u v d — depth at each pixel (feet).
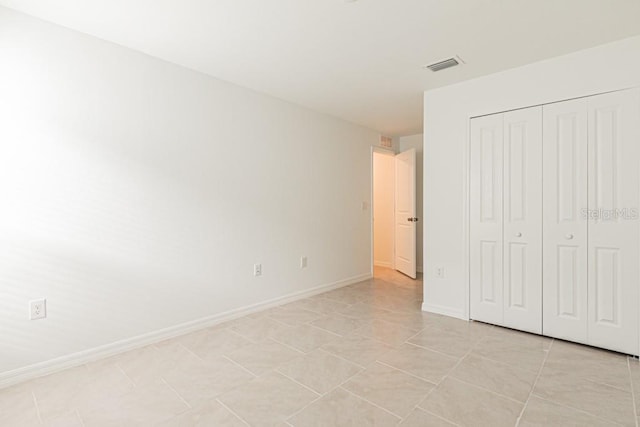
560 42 7.48
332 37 7.31
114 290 7.63
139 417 5.30
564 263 8.16
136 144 7.94
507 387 6.11
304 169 12.35
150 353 7.66
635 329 7.25
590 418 5.19
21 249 6.42
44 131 6.64
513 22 6.66
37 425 5.10
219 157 9.65
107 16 6.50
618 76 7.38
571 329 8.07
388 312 10.62
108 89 7.48
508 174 8.99
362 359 7.30
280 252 11.48
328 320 9.87
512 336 8.54
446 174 10.19
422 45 7.64
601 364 6.97
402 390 6.04
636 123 7.18
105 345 7.50
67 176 6.94
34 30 6.51
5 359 6.28
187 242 8.94
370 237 15.67
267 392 6.01
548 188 8.35
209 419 5.25
